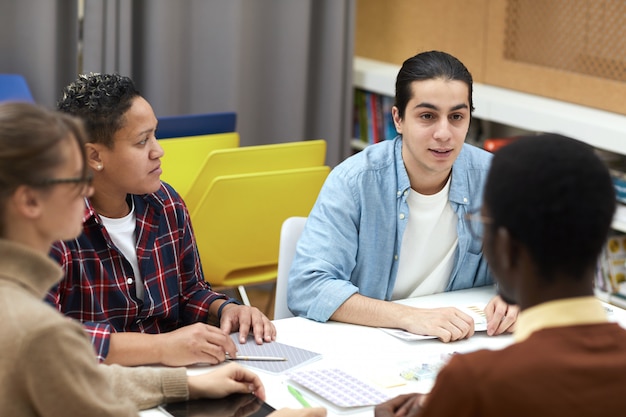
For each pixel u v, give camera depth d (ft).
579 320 3.64
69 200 4.28
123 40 13.71
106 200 6.76
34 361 4.11
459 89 7.20
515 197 3.66
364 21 16.33
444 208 7.77
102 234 6.66
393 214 7.63
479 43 13.89
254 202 10.13
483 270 8.05
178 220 7.23
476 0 13.80
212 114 11.39
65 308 6.58
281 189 10.22
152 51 14.10
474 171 7.84
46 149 4.16
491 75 13.78
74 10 13.60
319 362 6.32
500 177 3.73
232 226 10.14
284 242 7.93
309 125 15.74
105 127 6.51
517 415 3.47
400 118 7.50
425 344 6.67
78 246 6.57
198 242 10.05
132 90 6.65
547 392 3.46
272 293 11.28
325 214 7.56
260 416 5.45
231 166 10.34
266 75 15.07
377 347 6.60
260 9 14.78
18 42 13.32
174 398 5.63
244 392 5.75
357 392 5.74
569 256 3.63
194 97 14.60
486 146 12.42
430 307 7.50
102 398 4.35
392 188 7.61
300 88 15.17
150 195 7.05
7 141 4.12
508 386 3.48
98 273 6.68
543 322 3.66
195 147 10.89
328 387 5.80
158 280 7.05
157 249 7.06
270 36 14.93
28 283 4.25
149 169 6.71
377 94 15.29
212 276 10.30
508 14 13.29
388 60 15.88
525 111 12.24
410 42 15.25
